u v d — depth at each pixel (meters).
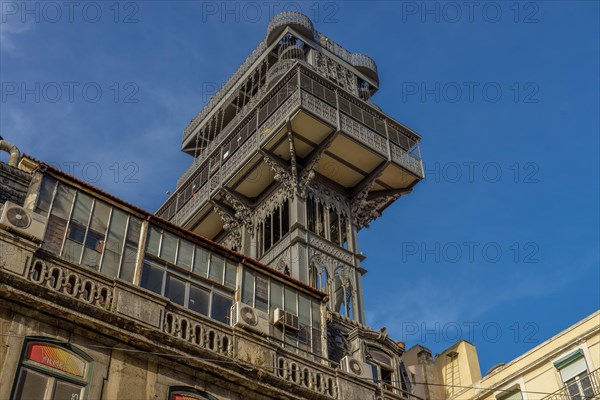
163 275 23.42
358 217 40.56
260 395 22.11
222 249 25.27
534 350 31.66
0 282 18.98
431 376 35.09
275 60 44.56
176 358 20.95
